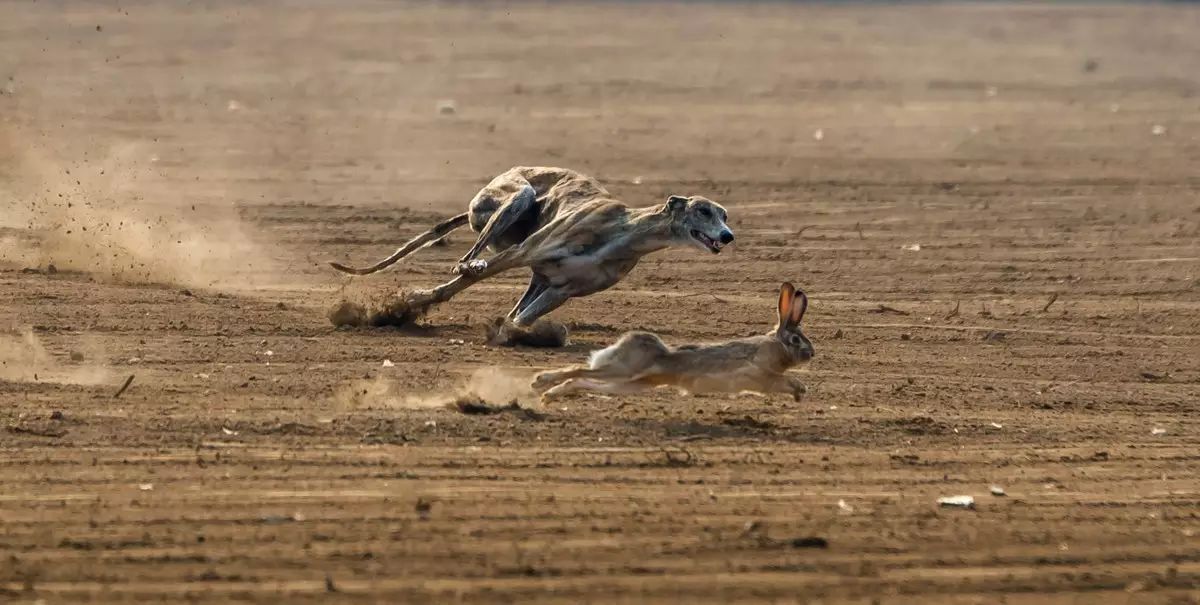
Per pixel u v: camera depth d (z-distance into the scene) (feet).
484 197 178.60
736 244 244.83
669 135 366.43
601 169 314.96
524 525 110.42
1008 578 105.50
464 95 425.28
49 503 111.14
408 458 124.26
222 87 418.31
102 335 165.58
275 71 458.91
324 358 159.74
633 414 142.10
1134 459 136.67
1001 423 146.82
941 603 100.83
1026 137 378.32
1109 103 448.24
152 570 100.12
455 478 119.96
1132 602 102.47
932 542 111.65
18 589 96.53
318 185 283.59
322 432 130.21
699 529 111.45
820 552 108.47
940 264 235.20
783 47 573.33
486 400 144.56
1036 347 185.88
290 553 103.50
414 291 177.27
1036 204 290.35
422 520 110.42
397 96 418.51
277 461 122.11
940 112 421.18
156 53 483.92
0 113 346.33
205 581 98.73
